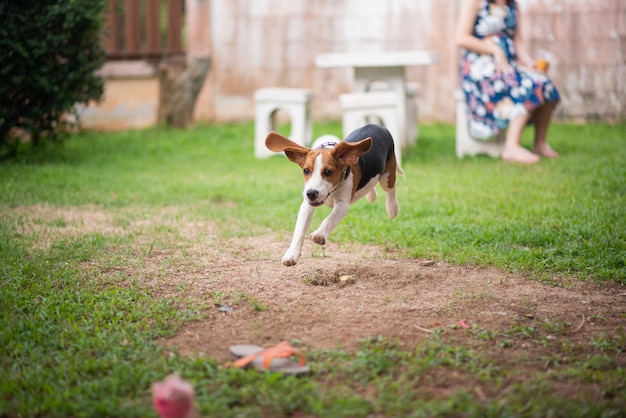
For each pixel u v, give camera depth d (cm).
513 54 1011
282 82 1403
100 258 551
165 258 557
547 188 793
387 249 586
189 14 1380
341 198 467
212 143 1198
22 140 1088
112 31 1273
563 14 1327
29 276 502
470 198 756
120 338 396
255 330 412
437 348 382
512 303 457
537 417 313
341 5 1370
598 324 425
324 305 454
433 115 1402
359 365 358
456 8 1353
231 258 560
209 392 333
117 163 1017
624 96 1343
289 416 315
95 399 328
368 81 1071
